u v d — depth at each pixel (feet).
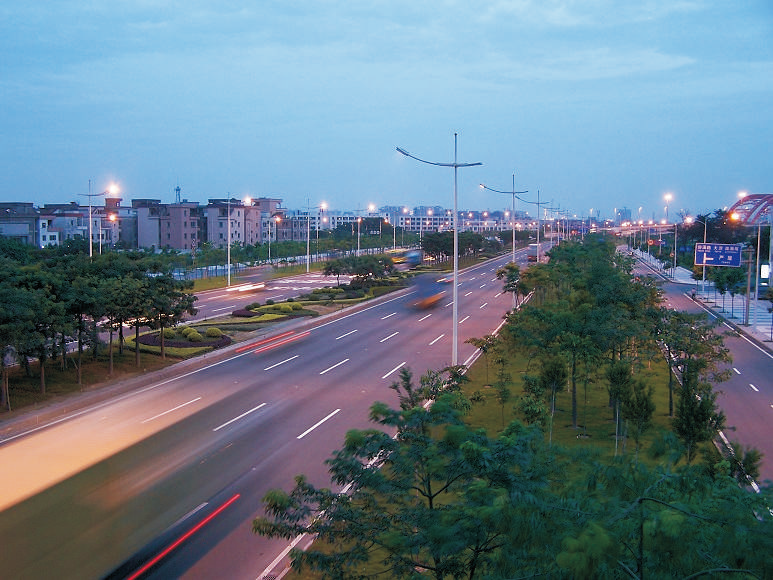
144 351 120.98
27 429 76.79
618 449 72.90
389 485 34.71
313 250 393.29
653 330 90.79
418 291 242.17
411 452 35.32
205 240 411.34
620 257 198.08
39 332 86.74
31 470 58.65
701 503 27.89
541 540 26.05
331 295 213.25
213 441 73.87
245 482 61.87
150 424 79.87
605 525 25.29
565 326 82.53
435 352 129.80
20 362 97.50
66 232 366.43
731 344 145.28
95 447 68.95
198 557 47.26
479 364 118.01
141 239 396.37
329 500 35.63
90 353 114.83
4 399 83.66
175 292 119.65
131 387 99.50
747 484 44.75
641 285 115.34
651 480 29.14
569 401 96.17
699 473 30.94
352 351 130.93
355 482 35.86
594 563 23.07
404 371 62.34
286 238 528.63
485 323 166.61
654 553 25.23
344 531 34.94
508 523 26.94
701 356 88.33
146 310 108.47
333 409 88.53
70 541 43.78
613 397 79.56
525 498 27.48
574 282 127.75
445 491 35.83
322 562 34.53
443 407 37.73
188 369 113.50
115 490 55.72
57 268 103.60
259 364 118.01
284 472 64.80
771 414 89.25
